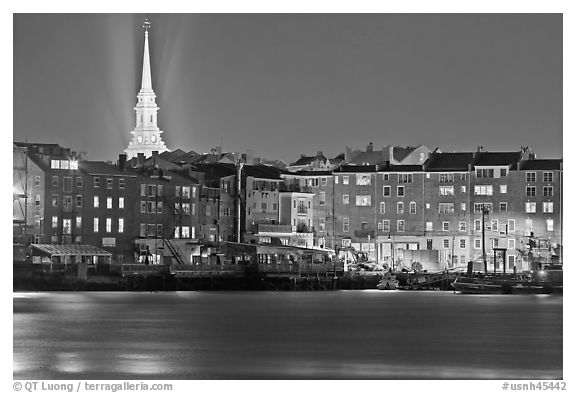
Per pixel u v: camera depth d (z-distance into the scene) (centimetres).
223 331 15212
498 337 14812
